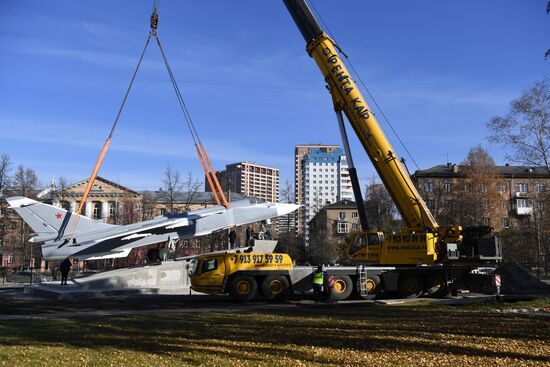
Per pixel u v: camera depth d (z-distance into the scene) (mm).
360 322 14391
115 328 13188
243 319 15227
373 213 66000
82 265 67312
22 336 11867
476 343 10922
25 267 64938
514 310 17531
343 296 22328
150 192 82938
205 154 28594
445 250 21500
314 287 22266
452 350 10148
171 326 13570
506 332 12383
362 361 9188
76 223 28484
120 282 26719
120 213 64125
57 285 27297
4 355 9586
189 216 28516
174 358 9438
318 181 140500
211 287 21906
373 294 22766
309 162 141125
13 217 65750
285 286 22562
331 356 9602
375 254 22844
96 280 26203
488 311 17219
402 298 23016
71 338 11578
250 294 22000
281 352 9961
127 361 9188
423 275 23250
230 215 29438
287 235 68312
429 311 17438
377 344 10781
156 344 10805
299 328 13156
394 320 14852
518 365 8922
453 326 13422
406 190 21328
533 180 62625
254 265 22297
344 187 139875
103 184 81938
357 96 21062
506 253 50000
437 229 21797
